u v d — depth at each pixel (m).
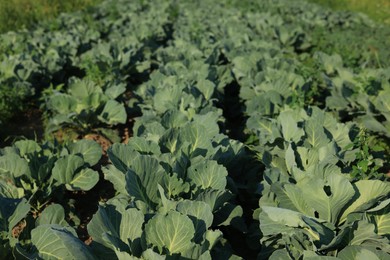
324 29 6.99
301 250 1.75
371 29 7.28
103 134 3.34
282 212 1.80
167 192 2.04
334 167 1.95
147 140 2.30
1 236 1.81
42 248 1.69
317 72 4.07
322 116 2.63
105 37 6.46
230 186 2.22
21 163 2.31
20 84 3.73
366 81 3.37
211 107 2.96
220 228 2.24
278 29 6.09
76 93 3.40
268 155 2.37
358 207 1.77
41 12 8.03
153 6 8.78
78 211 2.55
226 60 4.95
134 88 4.38
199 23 6.70
